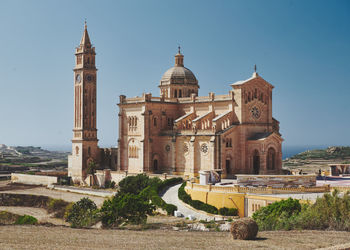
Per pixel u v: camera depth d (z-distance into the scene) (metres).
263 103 109.69
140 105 117.88
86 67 131.12
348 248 35.09
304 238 42.62
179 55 132.38
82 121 129.75
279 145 106.50
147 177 102.75
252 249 38.19
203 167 105.06
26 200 115.12
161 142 117.62
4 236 47.25
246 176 75.94
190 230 57.09
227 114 105.31
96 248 40.03
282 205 58.69
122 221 67.81
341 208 50.44
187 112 119.38
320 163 189.25
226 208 72.75
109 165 134.62
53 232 50.62
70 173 132.12
